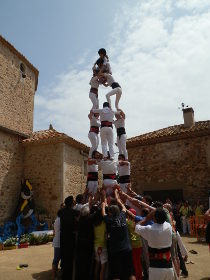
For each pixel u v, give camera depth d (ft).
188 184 44.62
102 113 19.44
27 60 46.88
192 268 18.72
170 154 47.42
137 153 51.03
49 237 32.96
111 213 13.26
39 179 40.29
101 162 18.13
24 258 23.09
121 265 12.27
